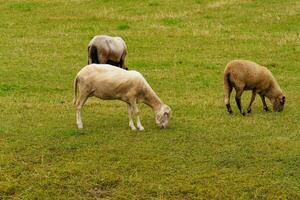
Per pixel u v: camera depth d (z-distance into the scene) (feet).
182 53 87.61
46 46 90.63
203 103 60.59
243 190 37.93
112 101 61.67
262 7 113.80
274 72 76.74
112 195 37.55
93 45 72.90
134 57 85.30
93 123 52.19
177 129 50.42
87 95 49.21
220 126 51.67
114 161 42.55
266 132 49.78
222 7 114.93
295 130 50.57
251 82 55.01
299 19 105.50
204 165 41.83
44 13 114.42
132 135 48.39
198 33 98.73
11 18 110.52
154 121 53.26
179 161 42.55
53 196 37.37
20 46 89.97
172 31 100.42
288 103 61.00
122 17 110.22
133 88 48.78
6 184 38.50
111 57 74.02
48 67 77.87
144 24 105.50
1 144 45.68
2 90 66.18
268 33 98.48
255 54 86.53
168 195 37.42
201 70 77.56
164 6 118.01
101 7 118.62
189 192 37.78
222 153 44.19
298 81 71.51
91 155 43.50
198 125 51.90
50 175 39.99
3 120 52.85
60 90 67.41
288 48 89.20
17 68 76.38
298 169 41.06
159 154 43.93
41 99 62.59
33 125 51.37
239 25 103.86
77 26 104.47
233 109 58.54
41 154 43.65
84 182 39.06
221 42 93.81
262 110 58.39
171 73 75.77
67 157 43.21
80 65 79.87
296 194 37.17
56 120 53.11
